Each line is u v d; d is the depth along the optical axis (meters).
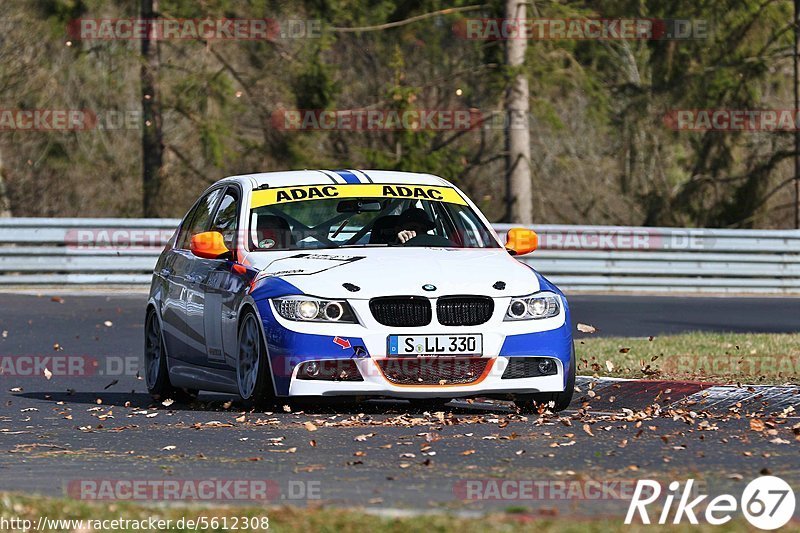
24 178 119.12
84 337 50.22
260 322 28.75
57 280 70.62
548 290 29.62
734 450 23.56
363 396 28.27
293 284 28.78
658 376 35.34
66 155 114.50
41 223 70.69
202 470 21.64
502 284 29.03
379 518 16.09
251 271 30.09
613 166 121.94
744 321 57.84
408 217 32.12
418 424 27.52
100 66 112.88
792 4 109.44
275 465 22.14
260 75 100.62
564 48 91.88
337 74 111.31
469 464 22.00
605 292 75.44
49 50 111.50
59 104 112.00
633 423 27.67
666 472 20.94
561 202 120.50
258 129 110.50
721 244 77.31
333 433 26.20
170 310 34.25
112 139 118.81
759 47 110.12
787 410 29.31
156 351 35.50
